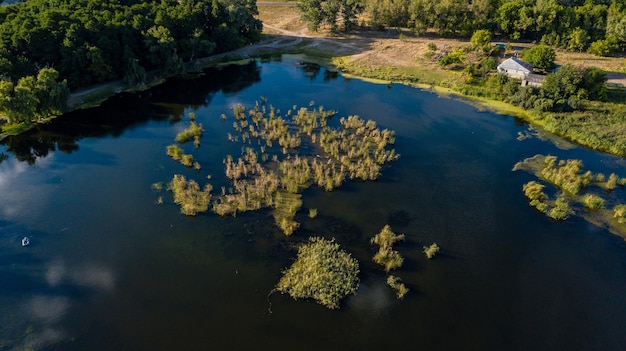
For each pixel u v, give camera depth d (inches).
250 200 2404.0
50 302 1793.8
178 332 1689.2
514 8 5364.2
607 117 3376.0
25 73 3284.9
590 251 2160.4
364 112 3580.2
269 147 2967.5
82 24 3681.1
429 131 3287.4
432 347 1675.7
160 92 3927.2
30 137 3038.9
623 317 1828.2
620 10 5413.4
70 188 2497.5
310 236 2180.1
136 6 4269.2
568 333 1753.2
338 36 5703.7
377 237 2151.8
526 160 2901.1
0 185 2504.9
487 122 3442.4
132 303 1802.4
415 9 5447.8
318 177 2586.1
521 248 2174.0
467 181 2682.1
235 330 1705.2
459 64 4468.5
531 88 3654.0
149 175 2635.3
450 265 2050.9
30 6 3981.3
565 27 5137.8
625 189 2598.4
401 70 4468.5
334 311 1793.8
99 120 3329.2
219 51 4945.9
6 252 2026.3
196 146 2962.6
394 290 1900.8
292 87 4106.8
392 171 2763.3
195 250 2078.0
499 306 1859.0
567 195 2539.4
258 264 2009.1
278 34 5831.7
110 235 2153.1
